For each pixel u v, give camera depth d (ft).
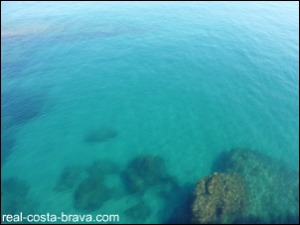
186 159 92.99
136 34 173.06
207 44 158.30
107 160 94.53
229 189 78.74
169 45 159.02
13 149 97.55
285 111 108.68
